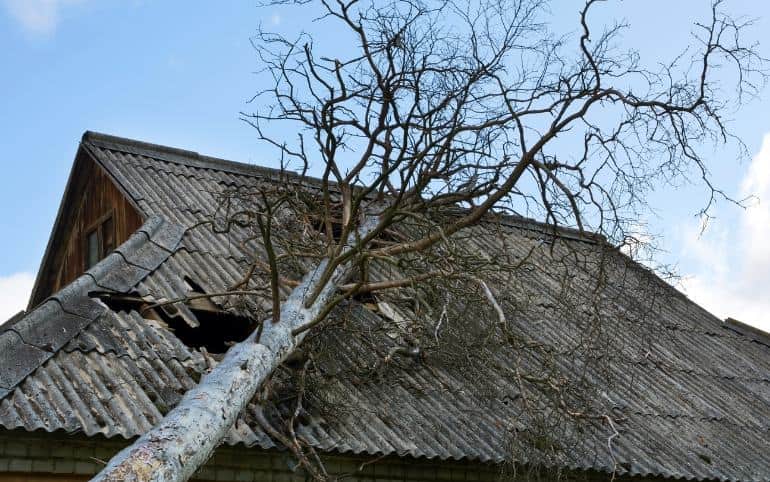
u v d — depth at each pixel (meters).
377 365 9.50
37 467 7.00
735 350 14.07
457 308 9.73
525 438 8.45
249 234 11.64
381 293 11.01
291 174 13.78
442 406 9.42
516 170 8.25
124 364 8.23
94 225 13.26
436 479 8.83
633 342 12.68
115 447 7.29
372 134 9.01
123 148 13.16
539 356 11.08
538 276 13.40
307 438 8.12
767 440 11.46
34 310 8.43
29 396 7.39
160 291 9.77
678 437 10.66
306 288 8.33
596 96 8.10
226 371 6.79
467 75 8.72
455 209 9.68
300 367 8.65
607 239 8.39
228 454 7.75
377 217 10.00
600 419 8.94
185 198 12.34
